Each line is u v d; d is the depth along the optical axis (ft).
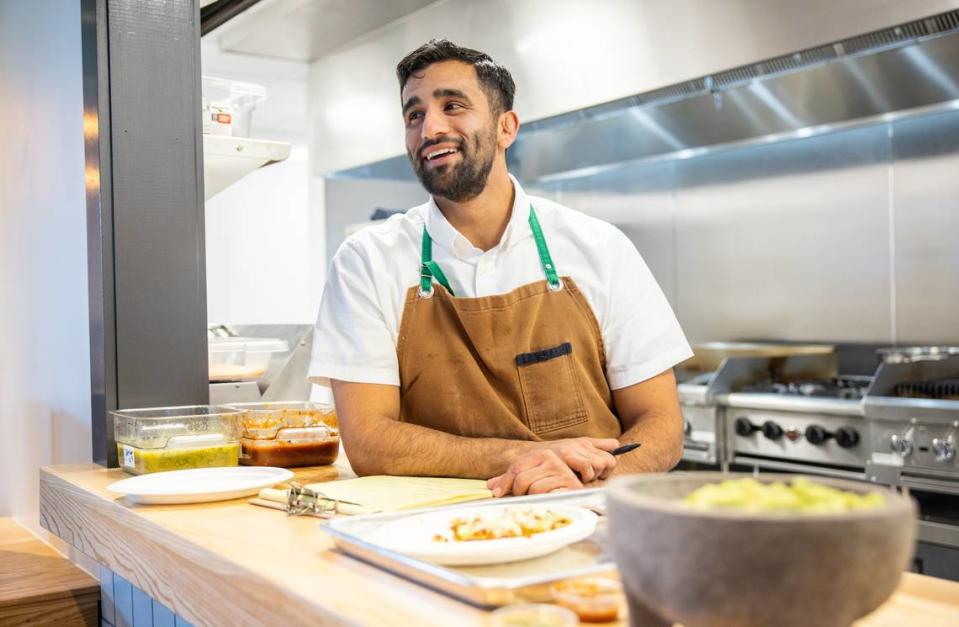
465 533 3.20
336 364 5.57
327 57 15.39
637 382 5.65
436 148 5.38
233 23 12.65
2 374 10.15
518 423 5.45
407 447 5.12
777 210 13.10
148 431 5.27
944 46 9.32
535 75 12.09
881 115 11.39
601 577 2.80
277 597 2.96
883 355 11.92
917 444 9.53
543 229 5.81
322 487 4.58
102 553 4.81
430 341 5.57
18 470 9.41
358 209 18.04
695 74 10.12
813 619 1.95
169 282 6.52
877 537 1.94
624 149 13.98
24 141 9.04
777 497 2.12
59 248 7.93
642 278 5.82
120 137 6.34
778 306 13.15
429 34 13.46
